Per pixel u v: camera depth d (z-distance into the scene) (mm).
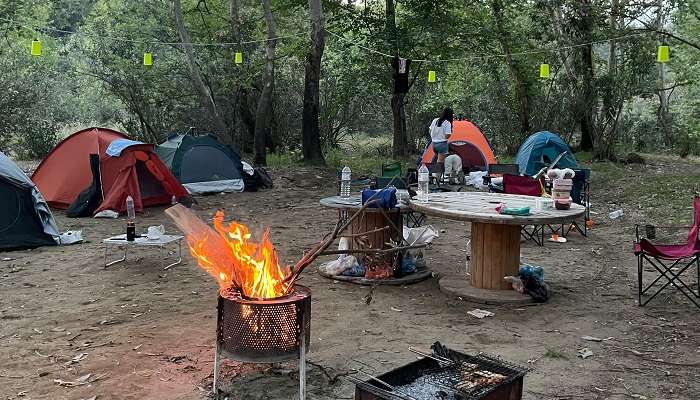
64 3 30594
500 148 23438
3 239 8727
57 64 26406
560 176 6719
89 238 9570
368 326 5551
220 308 4023
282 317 3877
